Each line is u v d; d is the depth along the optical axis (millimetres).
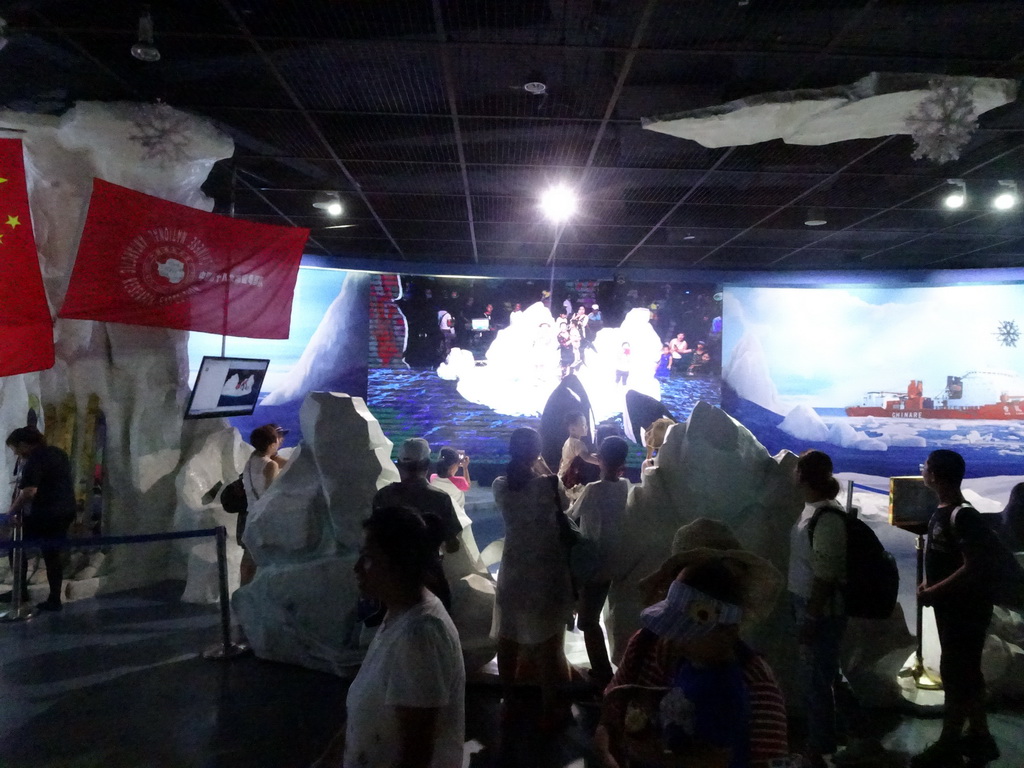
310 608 4574
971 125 5105
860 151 6160
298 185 7598
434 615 1937
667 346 11734
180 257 6332
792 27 4246
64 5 4246
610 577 4203
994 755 3443
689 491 4258
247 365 6742
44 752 3496
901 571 7270
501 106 5457
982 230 8922
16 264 5699
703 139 5734
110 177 6430
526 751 3631
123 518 6762
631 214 8445
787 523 4141
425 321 11672
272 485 4914
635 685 1780
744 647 1743
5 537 5961
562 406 6203
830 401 11453
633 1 4000
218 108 5699
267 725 3816
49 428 6594
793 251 10328
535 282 11781
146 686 4305
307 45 4633
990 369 10844
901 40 4363
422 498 3988
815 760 3301
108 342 6812
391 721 1864
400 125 5898
